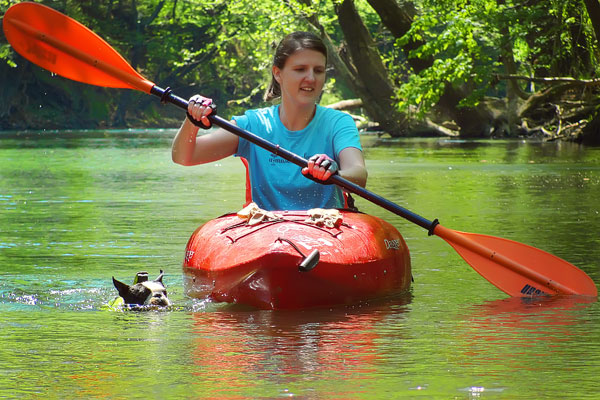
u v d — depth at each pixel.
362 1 61.75
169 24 81.06
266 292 6.72
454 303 7.06
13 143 44.75
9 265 8.91
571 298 7.34
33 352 5.37
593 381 4.66
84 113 79.00
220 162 28.44
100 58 8.56
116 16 79.88
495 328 6.04
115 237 11.06
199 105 7.59
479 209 14.08
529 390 4.49
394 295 7.40
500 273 7.59
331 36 70.31
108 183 20.03
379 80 48.00
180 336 5.80
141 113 82.50
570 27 35.47
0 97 74.31
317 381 4.68
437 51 32.91
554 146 36.62
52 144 43.53
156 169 25.08
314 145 7.98
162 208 14.57
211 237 7.52
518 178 20.52
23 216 13.47
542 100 43.56
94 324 6.19
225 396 4.42
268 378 4.75
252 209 7.51
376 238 7.40
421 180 20.11
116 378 4.77
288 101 7.91
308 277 6.66
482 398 4.36
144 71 82.69
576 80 33.88
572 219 12.62
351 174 7.58
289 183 7.86
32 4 8.69
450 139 45.25
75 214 13.73
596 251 9.56
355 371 4.88
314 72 7.84
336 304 6.92
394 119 48.66
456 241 7.59
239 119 8.04
